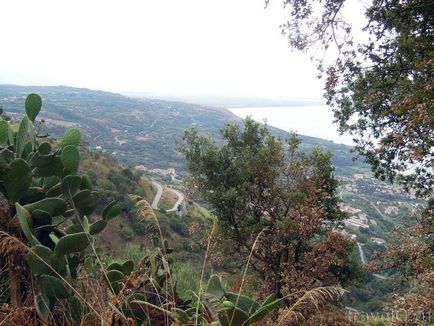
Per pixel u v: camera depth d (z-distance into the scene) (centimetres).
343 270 769
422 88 507
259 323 186
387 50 641
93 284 217
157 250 221
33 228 207
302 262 714
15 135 245
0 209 204
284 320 196
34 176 220
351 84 669
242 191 766
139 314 192
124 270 217
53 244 219
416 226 700
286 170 793
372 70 651
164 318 190
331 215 799
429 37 570
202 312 184
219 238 739
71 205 221
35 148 232
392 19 612
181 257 938
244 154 804
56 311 192
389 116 627
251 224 780
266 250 753
